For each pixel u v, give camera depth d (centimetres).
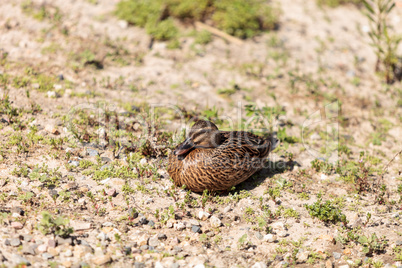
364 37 2988
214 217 1441
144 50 2580
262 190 1653
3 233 1235
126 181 1581
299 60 2695
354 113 2295
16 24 2564
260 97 2342
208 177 1530
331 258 1342
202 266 1236
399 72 2672
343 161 1886
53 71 2244
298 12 3153
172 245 1327
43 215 1219
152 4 2819
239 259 1299
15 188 1449
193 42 2709
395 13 3253
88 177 1577
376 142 2059
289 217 1509
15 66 2220
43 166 1554
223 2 2902
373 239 1359
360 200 1630
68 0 2853
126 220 1402
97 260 1202
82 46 2464
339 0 3309
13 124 1783
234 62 2611
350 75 2616
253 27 2866
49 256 1186
